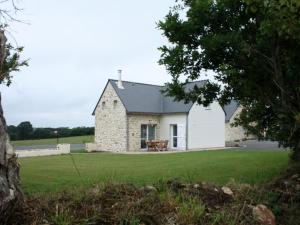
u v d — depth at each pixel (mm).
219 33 7148
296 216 5383
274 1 5219
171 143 32406
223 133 34719
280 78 6734
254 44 6977
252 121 9680
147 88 34312
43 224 3439
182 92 8312
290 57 6809
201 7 7145
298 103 6891
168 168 13789
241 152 22047
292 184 7066
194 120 32062
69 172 12852
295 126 6859
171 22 7504
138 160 18500
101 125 32344
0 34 3818
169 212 4008
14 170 3617
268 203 5363
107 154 24812
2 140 3418
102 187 4371
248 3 5703
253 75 7277
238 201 4809
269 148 28594
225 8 7133
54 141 42062
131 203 3955
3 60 3891
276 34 6238
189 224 3850
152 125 32562
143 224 3693
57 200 4000
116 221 3641
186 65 7832
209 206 4484
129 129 30594
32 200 3896
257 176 10297
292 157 10047
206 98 8430
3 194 3232
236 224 4152
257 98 7840
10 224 3393
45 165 15961
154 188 4688
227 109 44344
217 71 7648
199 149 30562
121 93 31453
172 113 32062
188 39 7660
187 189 4852
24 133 45719
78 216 3646
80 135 50531
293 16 5105
